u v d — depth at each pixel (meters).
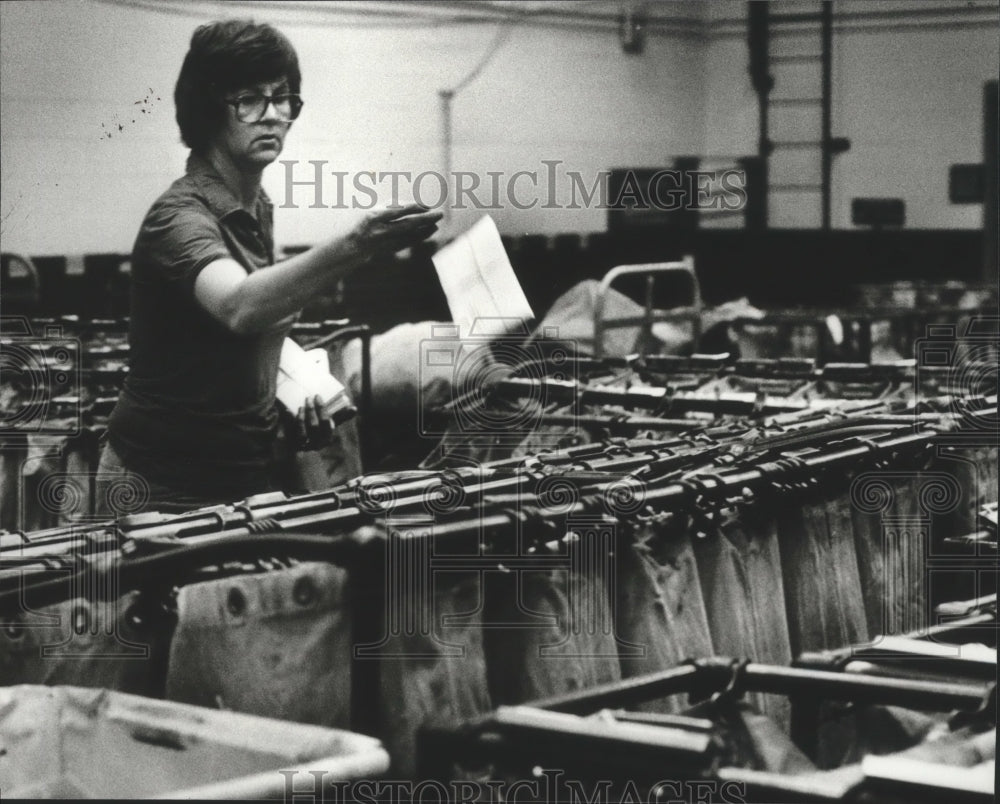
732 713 1.95
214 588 1.77
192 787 1.55
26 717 1.62
